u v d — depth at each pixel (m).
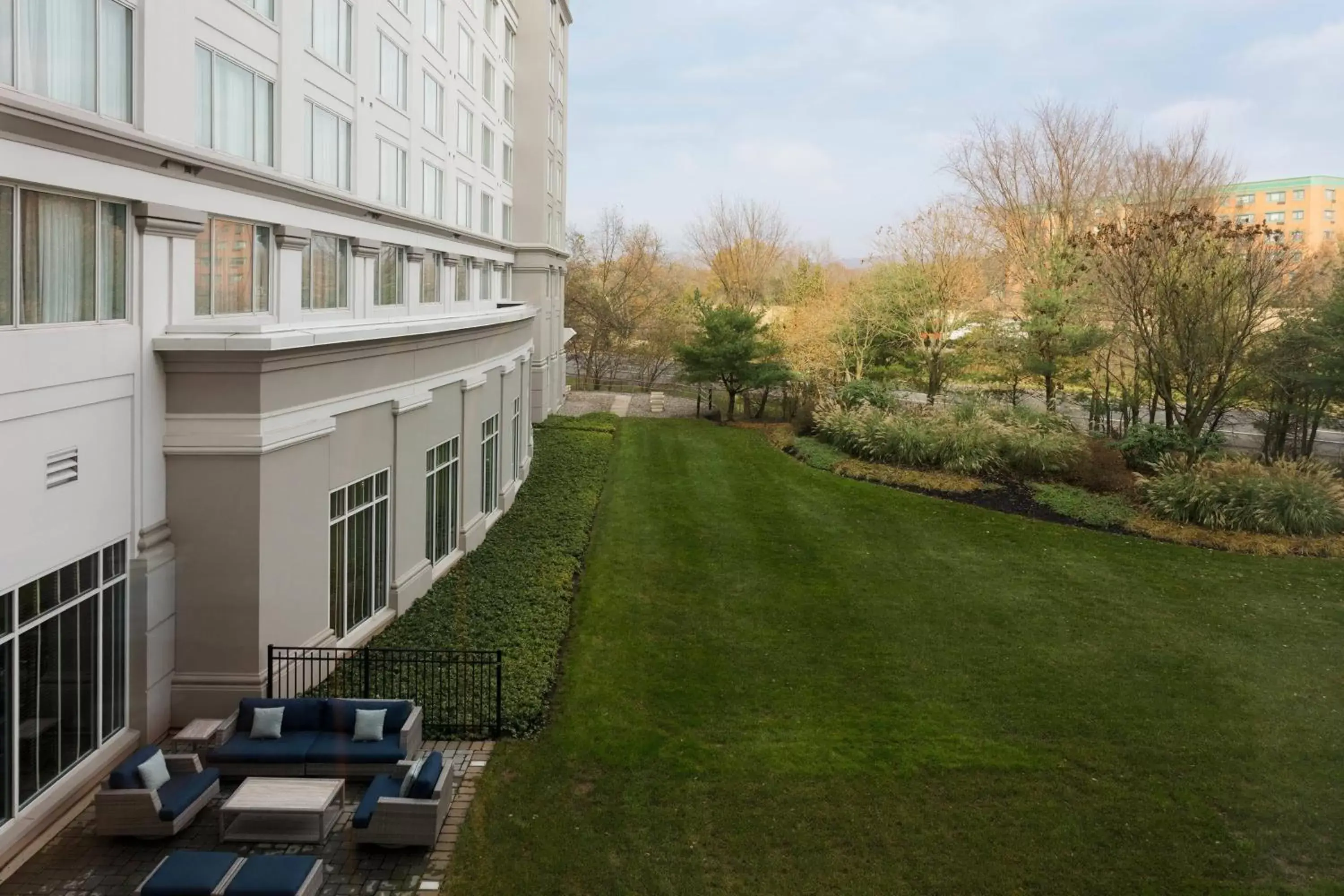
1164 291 27.59
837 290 47.44
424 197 25.25
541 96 40.34
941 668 14.66
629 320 62.28
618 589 18.03
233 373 11.16
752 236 70.00
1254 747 12.16
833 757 11.62
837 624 16.55
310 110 17.16
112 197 10.13
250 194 14.05
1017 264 40.25
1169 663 15.01
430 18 25.48
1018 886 9.22
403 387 15.81
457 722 11.95
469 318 19.02
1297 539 22.41
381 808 9.22
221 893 7.98
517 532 21.73
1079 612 17.42
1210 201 35.00
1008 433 29.23
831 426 35.09
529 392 28.97
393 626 15.26
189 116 12.19
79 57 10.15
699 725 12.39
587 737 11.88
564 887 8.93
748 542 21.97
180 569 11.34
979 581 19.23
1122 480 27.06
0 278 8.61
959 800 10.73
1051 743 12.17
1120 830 10.20
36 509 9.01
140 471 10.70
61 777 9.56
